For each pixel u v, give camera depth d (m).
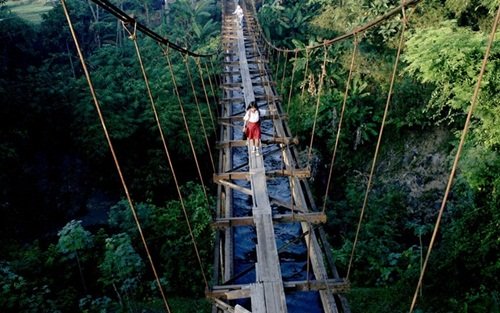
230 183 7.84
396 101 16.72
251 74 15.46
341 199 17.16
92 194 16.81
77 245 11.39
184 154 17.55
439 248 12.00
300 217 6.70
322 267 5.92
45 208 15.62
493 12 12.95
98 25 23.53
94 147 16.20
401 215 14.96
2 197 14.27
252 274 6.29
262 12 23.50
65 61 20.89
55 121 16.41
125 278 11.44
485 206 10.23
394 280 12.16
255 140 8.66
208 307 11.36
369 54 17.78
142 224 13.41
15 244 13.70
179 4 26.47
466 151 10.72
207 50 22.20
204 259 12.62
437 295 11.16
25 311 9.77
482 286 10.27
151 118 16.81
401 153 16.64
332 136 17.62
